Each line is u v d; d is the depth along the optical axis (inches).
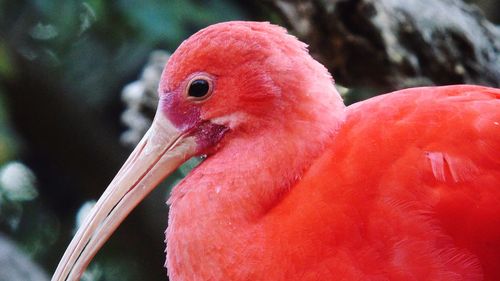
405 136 294.5
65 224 745.6
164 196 668.7
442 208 285.0
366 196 288.2
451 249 283.1
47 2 615.2
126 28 636.1
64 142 709.9
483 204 284.7
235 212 295.4
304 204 290.5
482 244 284.4
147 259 711.7
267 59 306.8
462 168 287.9
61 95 689.6
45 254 737.0
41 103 695.1
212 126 313.9
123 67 668.1
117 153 708.7
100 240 322.7
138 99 507.8
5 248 593.6
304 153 300.5
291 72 305.6
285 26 420.5
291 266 285.9
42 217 743.7
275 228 290.0
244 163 301.9
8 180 739.4
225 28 313.7
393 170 290.0
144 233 693.9
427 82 427.5
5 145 636.1
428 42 420.2
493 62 437.7
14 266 583.2
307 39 417.1
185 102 315.3
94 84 684.1
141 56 661.9
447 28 424.5
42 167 742.5
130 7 597.0
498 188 285.7
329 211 287.7
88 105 696.4
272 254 287.3
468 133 291.7
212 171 304.8
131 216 685.9
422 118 297.1
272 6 418.6
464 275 282.4
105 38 661.9
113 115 703.1
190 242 296.4
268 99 304.8
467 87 306.5
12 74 651.5
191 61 313.1
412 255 282.4
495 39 441.7
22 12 670.5
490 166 288.4
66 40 668.1
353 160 293.4
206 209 297.7
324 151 301.4
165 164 319.9
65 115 698.2
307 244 285.7
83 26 661.9
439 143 291.9
